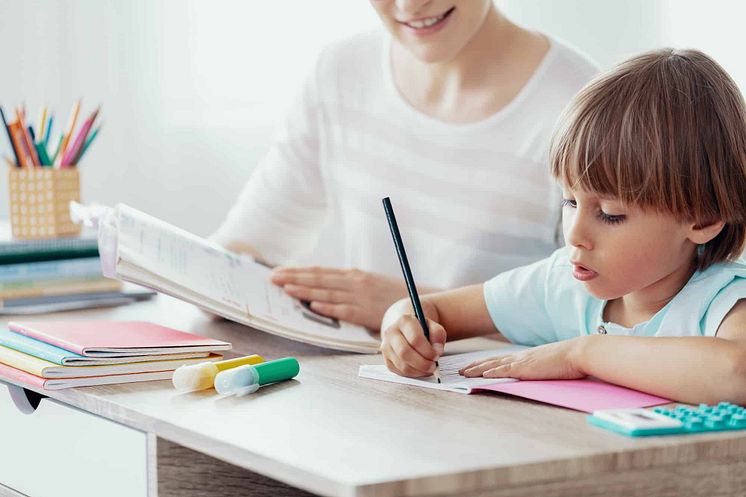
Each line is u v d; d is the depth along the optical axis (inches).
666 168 43.0
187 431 36.7
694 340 40.8
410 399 41.7
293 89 121.4
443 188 72.4
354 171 76.2
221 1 123.7
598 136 43.8
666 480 34.4
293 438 35.2
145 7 125.5
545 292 53.2
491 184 70.8
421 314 47.0
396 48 74.5
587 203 44.6
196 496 39.4
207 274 56.6
